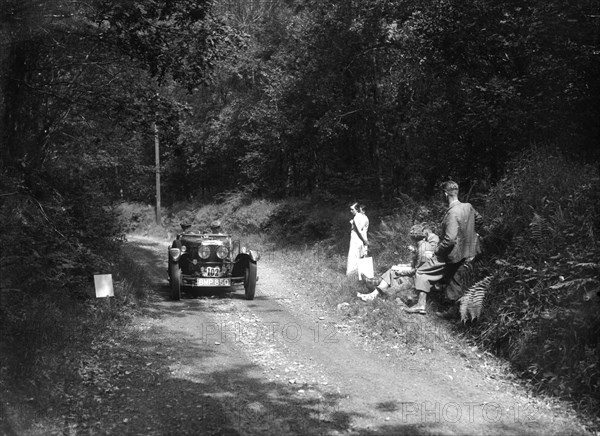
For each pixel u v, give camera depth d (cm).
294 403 540
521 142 991
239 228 2503
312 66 1853
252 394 563
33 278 755
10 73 894
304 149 2305
